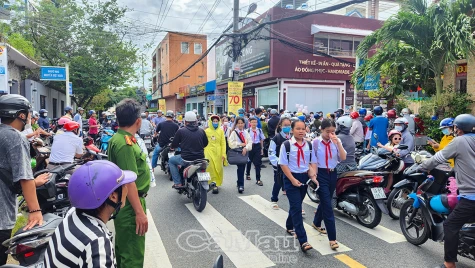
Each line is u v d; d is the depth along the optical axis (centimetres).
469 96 983
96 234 171
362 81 1185
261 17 2138
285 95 2084
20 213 509
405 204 488
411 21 952
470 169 358
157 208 645
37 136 604
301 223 452
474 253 373
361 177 531
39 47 2075
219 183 759
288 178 452
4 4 1873
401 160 587
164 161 933
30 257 286
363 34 2133
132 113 314
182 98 4241
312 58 2095
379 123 833
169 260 426
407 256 434
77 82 2278
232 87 1441
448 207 408
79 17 2162
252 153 831
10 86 1362
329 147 468
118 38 2264
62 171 466
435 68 1026
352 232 520
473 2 897
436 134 960
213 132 754
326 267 405
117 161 307
